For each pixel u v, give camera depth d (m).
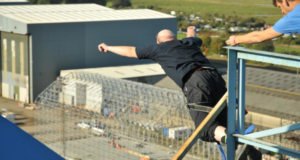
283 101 46.34
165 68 7.20
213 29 172.12
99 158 25.50
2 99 78.44
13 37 77.88
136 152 24.61
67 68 78.88
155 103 27.62
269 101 46.62
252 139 5.77
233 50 5.69
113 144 25.52
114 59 84.31
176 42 7.28
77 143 26.94
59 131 29.06
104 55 82.88
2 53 80.12
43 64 76.56
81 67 80.62
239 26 176.38
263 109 45.75
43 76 76.75
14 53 78.06
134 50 7.35
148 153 24.53
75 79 32.31
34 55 75.31
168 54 7.16
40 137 30.19
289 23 5.37
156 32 87.38
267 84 49.47
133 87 30.73
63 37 78.06
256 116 45.84
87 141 26.12
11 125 4.27
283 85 50.00
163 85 66.50
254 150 6.13
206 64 7.18
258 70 54.31
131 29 84.50
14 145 4.06
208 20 190.88
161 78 71.75
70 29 78.44
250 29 170.25
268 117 44.78
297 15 5.29
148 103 27.89
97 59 82.19
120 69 74.81
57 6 95.19
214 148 24.06
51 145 28.55
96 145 26.08
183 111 26.08
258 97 47.72
